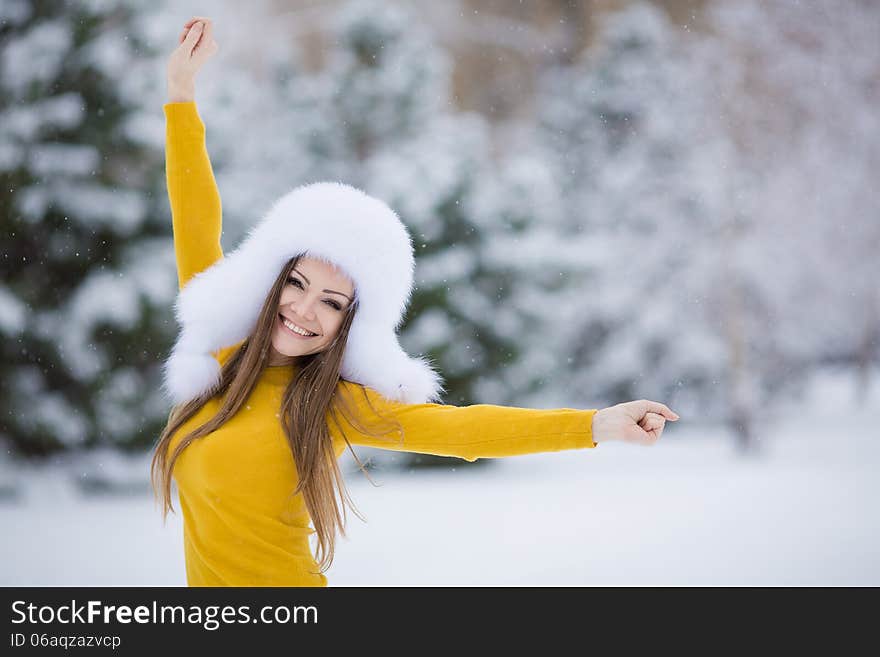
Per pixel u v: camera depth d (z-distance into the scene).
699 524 13.91
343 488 4.08
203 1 40.50
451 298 21.12
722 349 29.28
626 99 31.31
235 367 4.32
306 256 4.14
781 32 28.97
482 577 10.13
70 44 18.53
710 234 28.84
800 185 28.69
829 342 36.66
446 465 21.66
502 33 43.91
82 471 18.11
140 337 18.50
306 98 24.55
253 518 3.92
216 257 4.66
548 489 18.36
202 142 4.71
